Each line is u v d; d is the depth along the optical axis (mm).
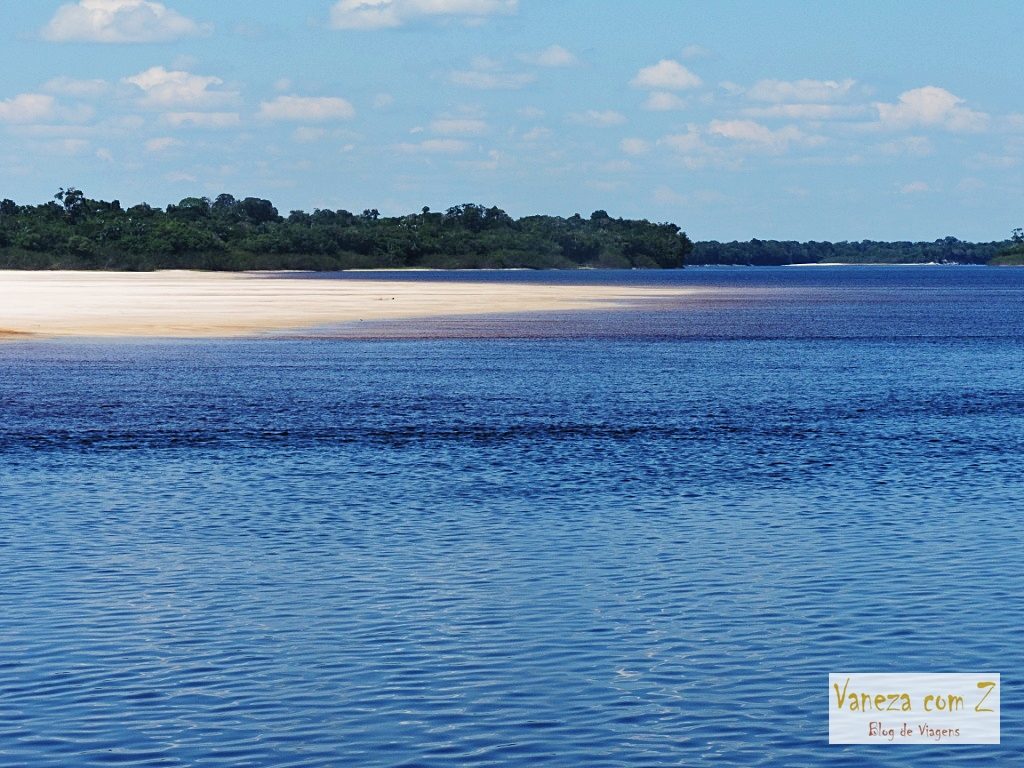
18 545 27406
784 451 41250
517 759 16422
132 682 19031
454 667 19703
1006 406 54500
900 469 37750
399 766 16203
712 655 20234
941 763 16422
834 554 26750
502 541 27891
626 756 16516
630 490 34062
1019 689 18766
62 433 44188
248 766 16203
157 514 30703
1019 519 30344
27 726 17422
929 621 21984
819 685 18938
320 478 35750
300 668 19641
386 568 25547
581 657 20156
